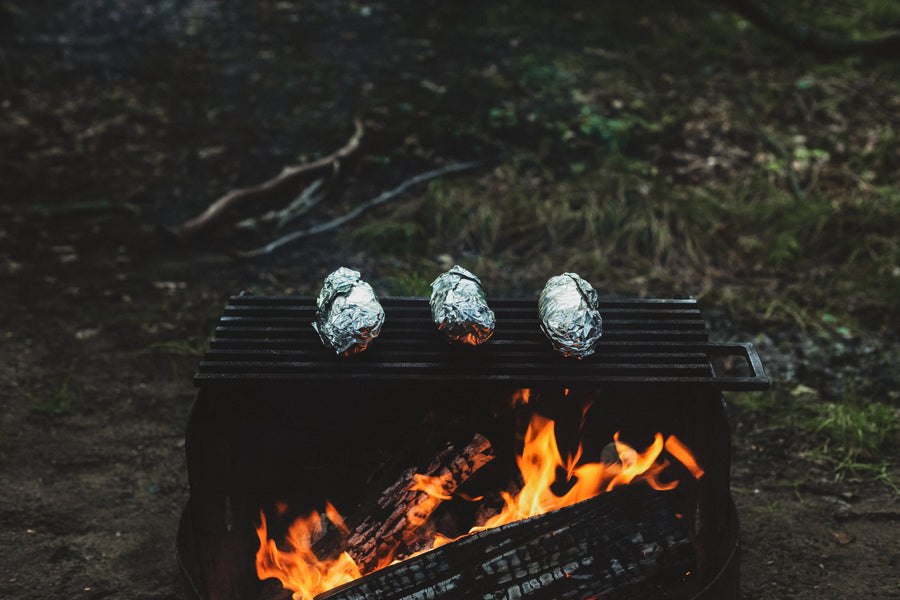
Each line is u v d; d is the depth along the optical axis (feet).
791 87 13.14
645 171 10.77
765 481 6.64
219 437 4.91
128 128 12.25
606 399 4.92
